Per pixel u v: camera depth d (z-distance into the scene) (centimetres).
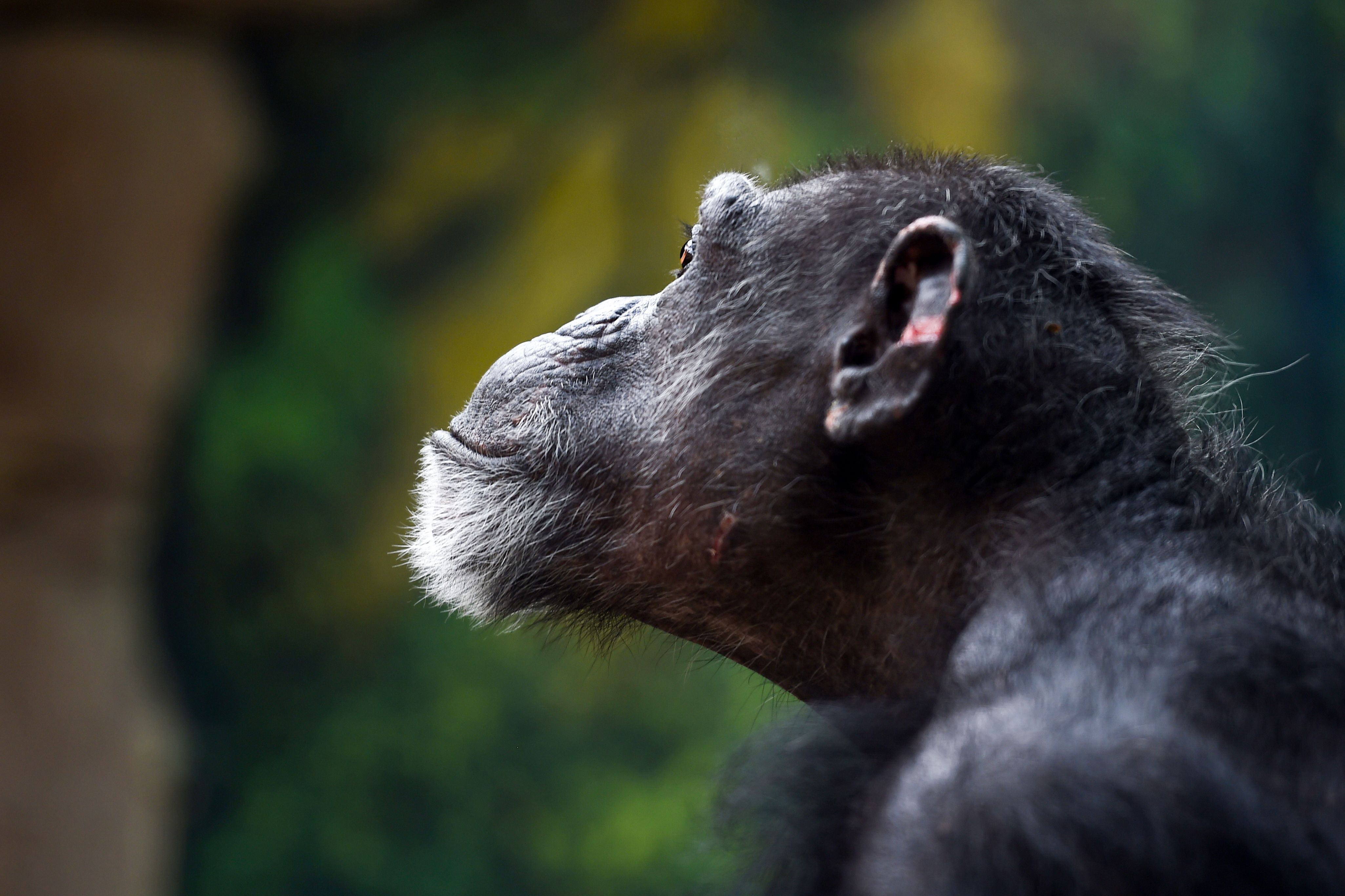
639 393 374
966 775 257
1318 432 2620
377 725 2491
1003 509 322
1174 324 362
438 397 2450
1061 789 243
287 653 2508
